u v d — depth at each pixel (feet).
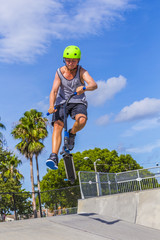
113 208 33.50
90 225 24.49
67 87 17.66
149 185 49.62
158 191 30.91
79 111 16.97
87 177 45.09
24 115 120.47
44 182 148.05
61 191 52.13
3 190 129.08
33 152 117.80
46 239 18.65
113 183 51.65
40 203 52.24
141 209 30.81
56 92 17.47
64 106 16.70
